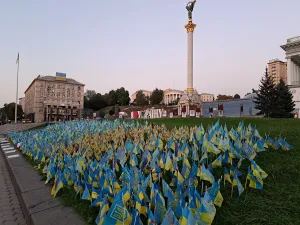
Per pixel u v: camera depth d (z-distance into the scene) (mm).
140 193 3785
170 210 2953
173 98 110062
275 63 84250
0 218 5344
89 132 13523
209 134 7281
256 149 6395
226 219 3662
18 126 38625
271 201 4082
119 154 6691
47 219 4266
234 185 4348
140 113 35188
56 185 5551
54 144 10375
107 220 3279
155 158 5602
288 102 35031
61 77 97562
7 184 8422
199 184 5094
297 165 5570
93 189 4480
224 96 89562
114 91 102375
